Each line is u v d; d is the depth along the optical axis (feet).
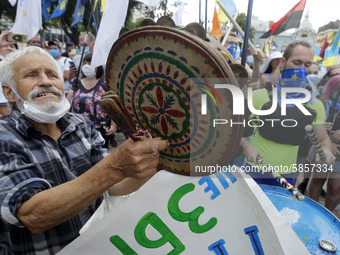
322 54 9.11
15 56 3.27
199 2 7.27
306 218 3.59
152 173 2.23
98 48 7.37
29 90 3.18
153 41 1.90
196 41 1.70
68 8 41.98
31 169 3.01
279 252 2.33
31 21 11.12
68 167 3.46
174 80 1.91
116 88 2.41
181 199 2.46
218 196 2.47
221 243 2.50
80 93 9.50
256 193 2.39
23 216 2.42
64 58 14.20
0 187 2.59
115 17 7.29
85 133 3.87
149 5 9.64
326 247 3.04
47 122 3.31
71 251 2.48
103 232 2.48
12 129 3.14
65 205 2.27
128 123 1.97
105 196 3.40
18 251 3.15
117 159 2.13
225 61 1.72
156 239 2.52
